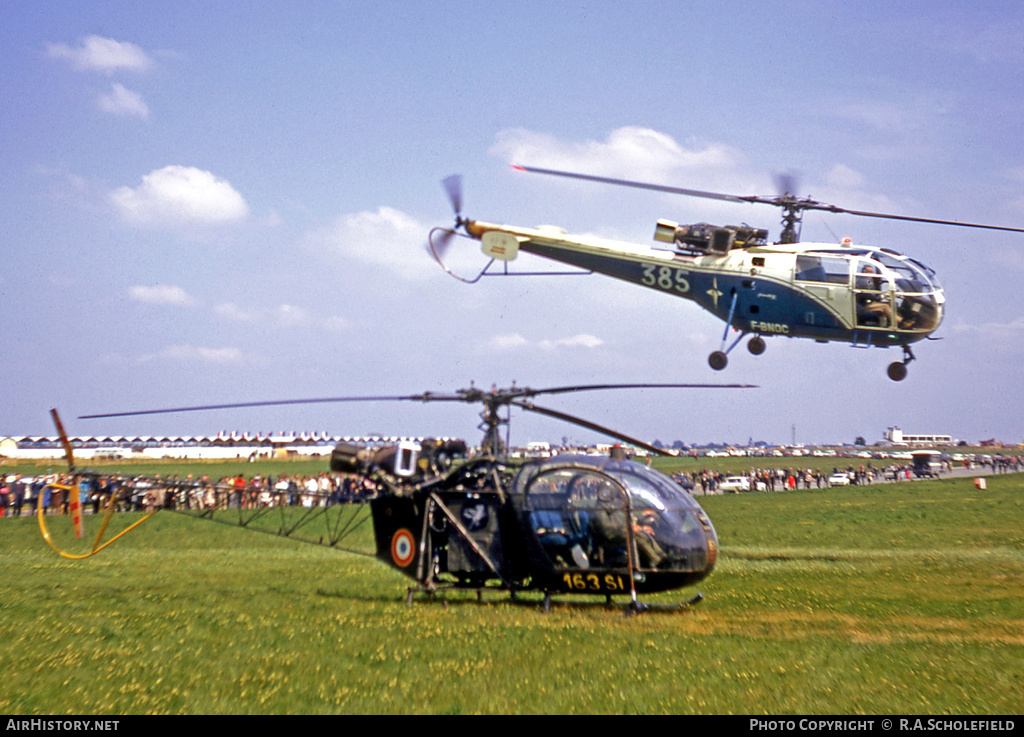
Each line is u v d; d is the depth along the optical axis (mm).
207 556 27328
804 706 9547
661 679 10703
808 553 27844
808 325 24172
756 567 23578
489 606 16281
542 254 26266
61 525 37188
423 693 10188
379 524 17422
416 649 12383
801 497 64875
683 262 25422
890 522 40344
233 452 115625
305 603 17016
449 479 16531
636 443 14812
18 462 105812
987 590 18516
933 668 11117
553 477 15719
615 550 15195
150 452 114312
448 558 16359
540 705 9703
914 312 23422
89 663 11781
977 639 13086
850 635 13391
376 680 10781
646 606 15328
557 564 15414
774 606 16469
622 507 15227
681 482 16844
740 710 9422
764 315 24516
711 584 19875
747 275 24516
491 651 12211
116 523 37750
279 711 9578
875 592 18375
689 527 15336
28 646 12844
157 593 18547
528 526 15633
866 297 23438
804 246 24344
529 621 14586
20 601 17359
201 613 15625
